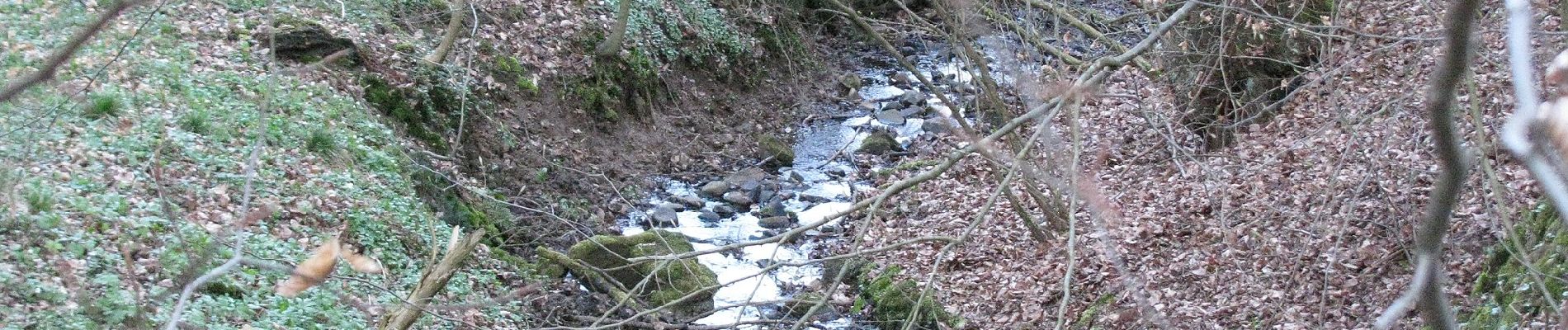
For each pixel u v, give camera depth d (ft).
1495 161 38.60
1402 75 41.09
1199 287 40.65
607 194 60.23
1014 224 51.31
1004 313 44.80
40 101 34.88
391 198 45.70
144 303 29.84
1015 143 40.98
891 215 56.59
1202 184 44.04
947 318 45.80
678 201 60.64
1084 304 42.63
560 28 66.59
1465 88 40.24
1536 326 30.48
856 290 50.31
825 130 72.79
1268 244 40.52
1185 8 27.07
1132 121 52.60
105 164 38.27
